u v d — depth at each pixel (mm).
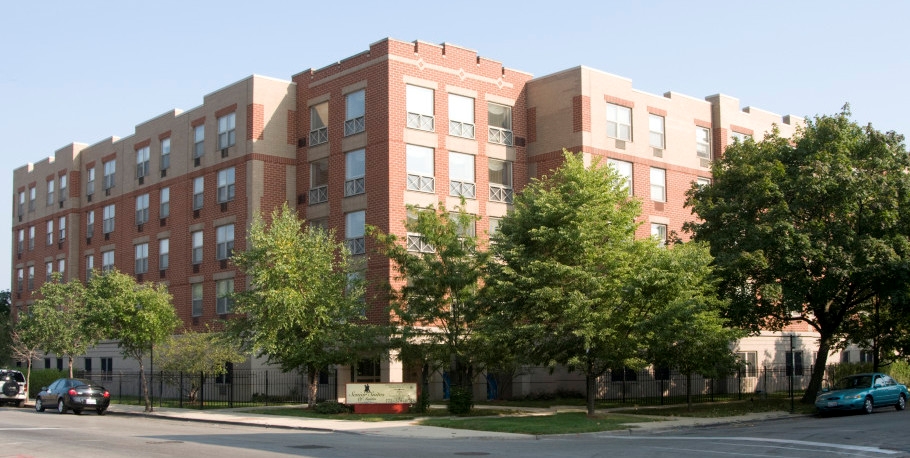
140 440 23578
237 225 43969
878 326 39156
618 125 43969
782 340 51031
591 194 30359
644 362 31062
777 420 31719
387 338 34844
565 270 29047
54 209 61344
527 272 29891
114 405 41219
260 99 43812
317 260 34438
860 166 36062
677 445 22141
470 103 42750
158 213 50625
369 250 39500
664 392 45500
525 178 44281
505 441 24234
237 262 35375
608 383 43250
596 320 29000
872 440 22672
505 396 41625
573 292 28734
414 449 21141
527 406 37531
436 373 41312
